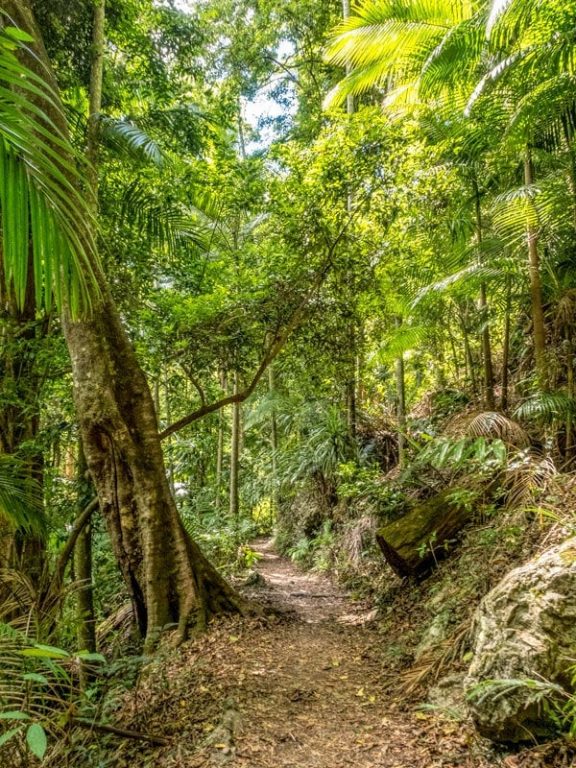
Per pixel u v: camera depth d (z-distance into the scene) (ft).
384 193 16.74
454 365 26.86
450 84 16.15
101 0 17.17
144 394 15.07
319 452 27.66
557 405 13.60
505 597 9.07
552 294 16.15
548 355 15.81
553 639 7.95
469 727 8.51
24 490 11.99
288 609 17.69
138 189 17.65
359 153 15.90
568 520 10.84
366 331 24.02
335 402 28.25
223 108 21.97
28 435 15.70
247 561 25.52
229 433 38.73
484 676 8.67
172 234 18.69
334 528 26.76
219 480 35.63
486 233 19.25
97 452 14.74
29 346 14.70
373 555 20.22
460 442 15.70
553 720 7.48
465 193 18.25
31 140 3.44
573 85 12.39
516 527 12.39
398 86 20.84
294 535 32.83
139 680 10.86
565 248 15.69
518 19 12.64
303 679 11.55
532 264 15.21
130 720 9.91
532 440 15.92
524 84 13.25
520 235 15.83
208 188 17.63
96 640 16.85
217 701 10.15
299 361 20.57
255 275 17.84
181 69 22.08
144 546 14.42
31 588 10.34
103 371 14.49
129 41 19.63
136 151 16.34
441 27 16.80
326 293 18.26
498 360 22.50
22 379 14.99
